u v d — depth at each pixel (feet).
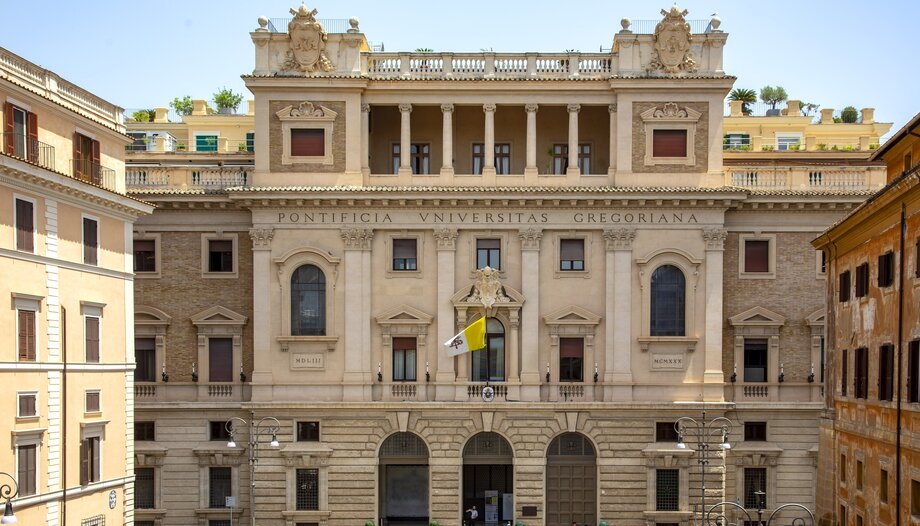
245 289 185.88
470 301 179.52
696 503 172.14
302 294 182.50
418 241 182.50
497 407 178.19
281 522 179.42
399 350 183.32
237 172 187.32
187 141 256.32
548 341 181.27
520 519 178.50
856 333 132.77
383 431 179.32
